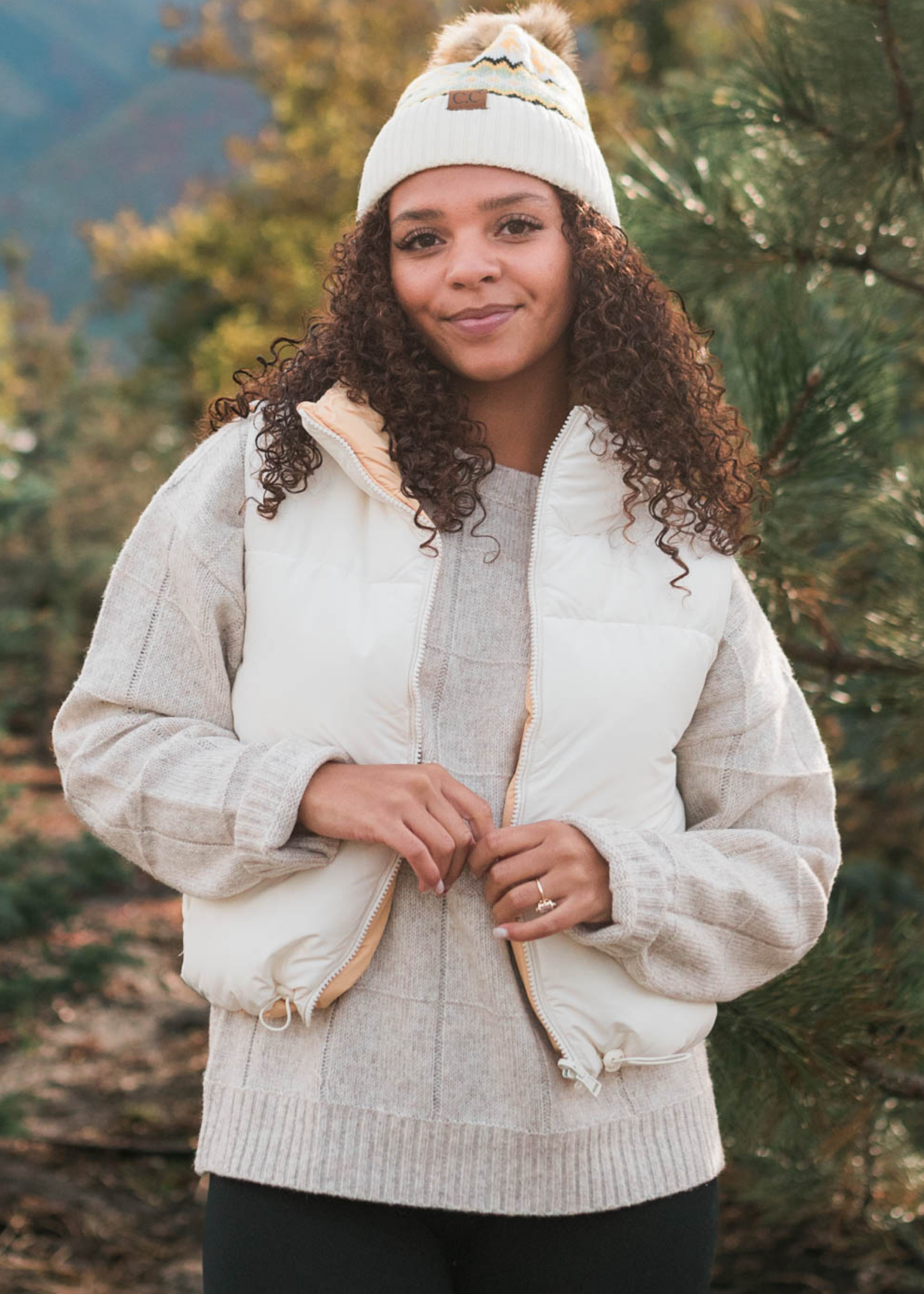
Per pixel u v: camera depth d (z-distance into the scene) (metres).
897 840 3.51
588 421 1.48
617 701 1.43
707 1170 1.48
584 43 14.45
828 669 2.46
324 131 17.16
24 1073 4.50
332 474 1.46
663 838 1.45
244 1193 1.40
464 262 1.44
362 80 17.03
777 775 1.53
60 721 1.49
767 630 1.59
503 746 1.45
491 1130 1.39
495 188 1.45
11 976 4.11
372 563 1.42
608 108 12.39
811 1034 2.02
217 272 18.67
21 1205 3.53
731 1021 2.03
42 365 17.52
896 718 2.59
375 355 1.50
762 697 1.53
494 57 1.48
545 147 1.46
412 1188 1.38
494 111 1.45
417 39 17.23
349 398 1.47
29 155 163.00
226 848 1.38
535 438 1.57
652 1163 1.43
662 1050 1.44
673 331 1.57
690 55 14.26
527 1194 1.39
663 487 1.49
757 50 2.37
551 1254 1.41
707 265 2.40
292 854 1.36
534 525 1.49
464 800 1.37
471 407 1.55
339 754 1.39
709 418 1.59
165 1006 5.21
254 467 1.46
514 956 1.42
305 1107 1.38
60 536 10.05
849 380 2.19
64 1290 3.11
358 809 1.34
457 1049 1.40
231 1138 1.40
